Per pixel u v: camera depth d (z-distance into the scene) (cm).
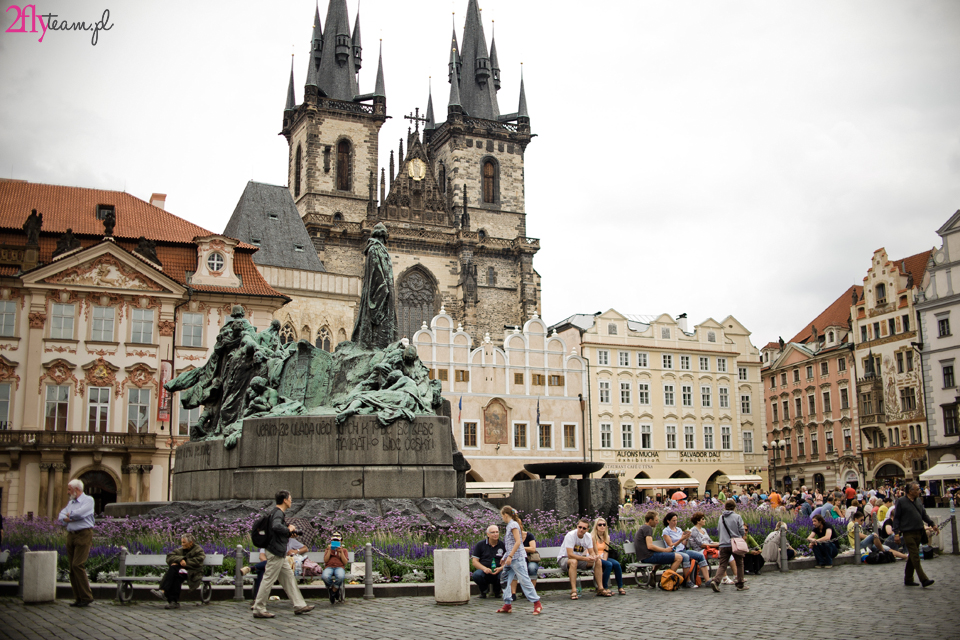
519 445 7925
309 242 8512
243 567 1873
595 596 1877
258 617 1580
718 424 8962
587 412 8269
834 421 9206
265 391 2697
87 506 1725
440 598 1744
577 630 1459
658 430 8638
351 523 2236
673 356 8862
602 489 2897
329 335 7606
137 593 1797
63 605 1731
